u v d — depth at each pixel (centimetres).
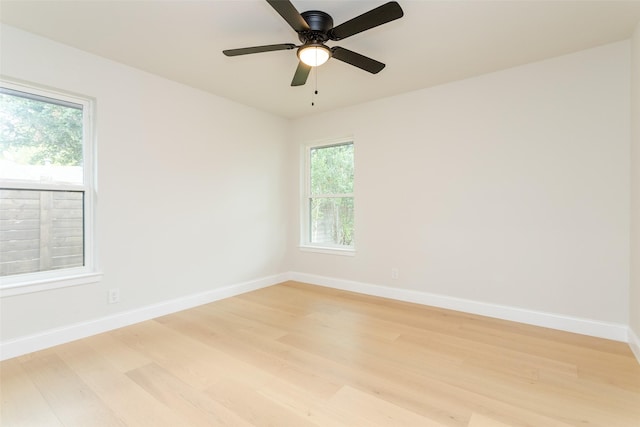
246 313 323
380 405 174
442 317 309
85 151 272
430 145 343
